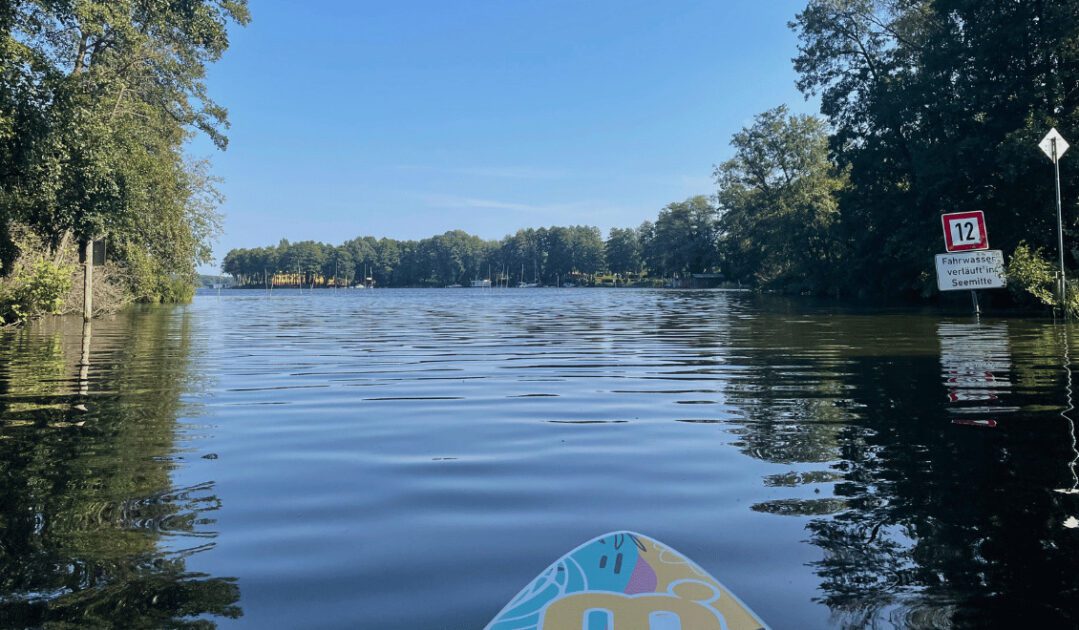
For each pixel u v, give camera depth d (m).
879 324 15.12
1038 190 22.73
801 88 35.34
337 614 2.05
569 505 3.08
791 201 50.06
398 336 14.02
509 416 5.25
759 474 3.53
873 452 3.92
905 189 32.12
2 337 13.56
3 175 16.11
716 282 103.06
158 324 18.59
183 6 23.56
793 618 1.99
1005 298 22.45
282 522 2.88
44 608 2.08
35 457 3.97
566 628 1.88
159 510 3.03
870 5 33.12
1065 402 5.33
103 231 18.77
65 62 23.03
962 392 5.91
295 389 6.70
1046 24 22.86
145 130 26.86
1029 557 2.40
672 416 5.16
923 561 2.38
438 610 2.08
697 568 2.22
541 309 29.20
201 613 2.05
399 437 4.55
